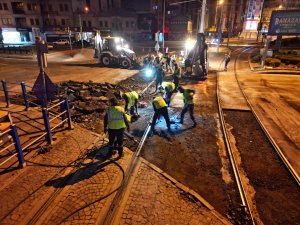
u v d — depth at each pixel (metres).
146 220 4.23
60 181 5.18
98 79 16.75
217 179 5.64
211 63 26.52
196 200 4.80
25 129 7.68
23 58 28.41
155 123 8.76
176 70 13.45
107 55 22.88
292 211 4.70
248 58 30.39
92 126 8.35
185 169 6.02
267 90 14.50
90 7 52.44
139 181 5.31
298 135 8.17
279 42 29.69
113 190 4.95
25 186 4.97
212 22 79.38
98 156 6.27
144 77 17.86
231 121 9.47
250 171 6.02
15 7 49.84
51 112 9.38
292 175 5.79
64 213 4.30
